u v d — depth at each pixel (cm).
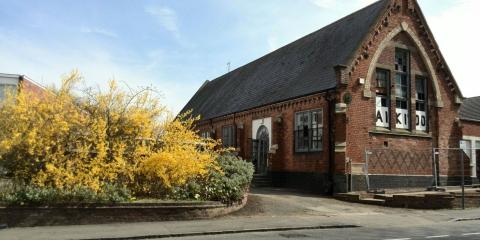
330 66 2484
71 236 1142
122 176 1512
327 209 1798
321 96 2367
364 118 2327
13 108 1394
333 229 1377
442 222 1563
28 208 1276
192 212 1459
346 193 2150
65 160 1423
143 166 1520
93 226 1295
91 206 1340
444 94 2678
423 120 2594
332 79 2350
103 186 1420
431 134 2586
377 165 2333
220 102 3862
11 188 1329
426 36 2612
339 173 2214
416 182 2464
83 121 1476
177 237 1200
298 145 2550
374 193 2152
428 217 1670
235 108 3322
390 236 1230
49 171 1377
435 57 2647
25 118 1388
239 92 3597
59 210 1305
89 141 1473
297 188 2514
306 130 2489
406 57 2577
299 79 2723
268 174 2667
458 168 2661
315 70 2622
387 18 2475
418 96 2608
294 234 1262
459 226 1460
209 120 3722
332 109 2297
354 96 2300
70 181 1375
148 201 1423
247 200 1828
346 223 1469
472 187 2459
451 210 1884
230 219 1491
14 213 1261
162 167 1511
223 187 1609
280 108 2728
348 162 2228
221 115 3481
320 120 2384
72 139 1450
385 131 2391
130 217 1381
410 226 1455
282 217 1564
